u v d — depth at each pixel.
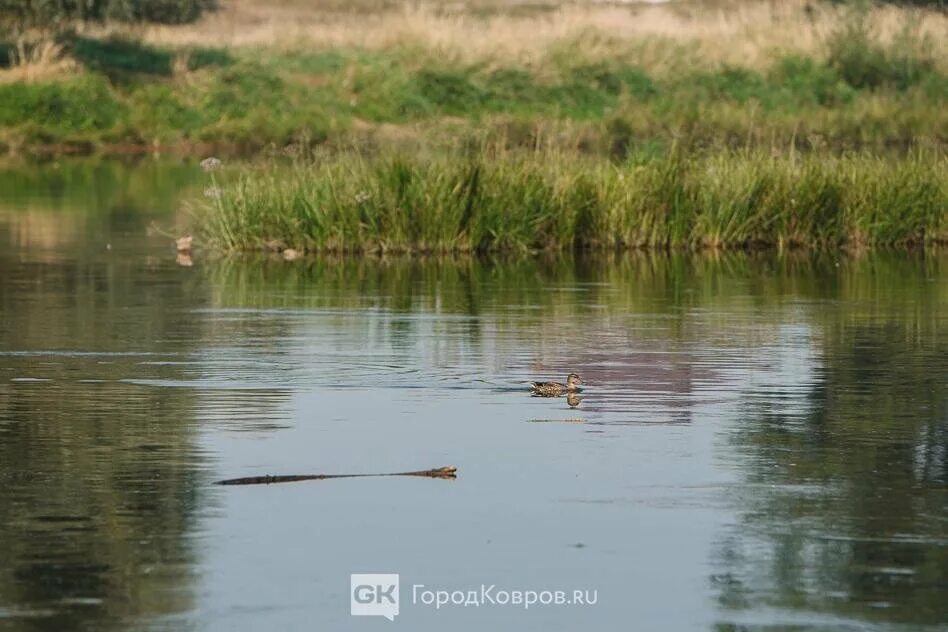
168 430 38.50
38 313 58.47
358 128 151.50
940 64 173.88
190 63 171.25
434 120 142.00
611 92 164.50
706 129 141.50
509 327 55.34
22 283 67.50
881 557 29.20
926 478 34.34
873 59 171.38
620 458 36.00
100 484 33.59
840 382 44.94
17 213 98.69
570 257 80.19
